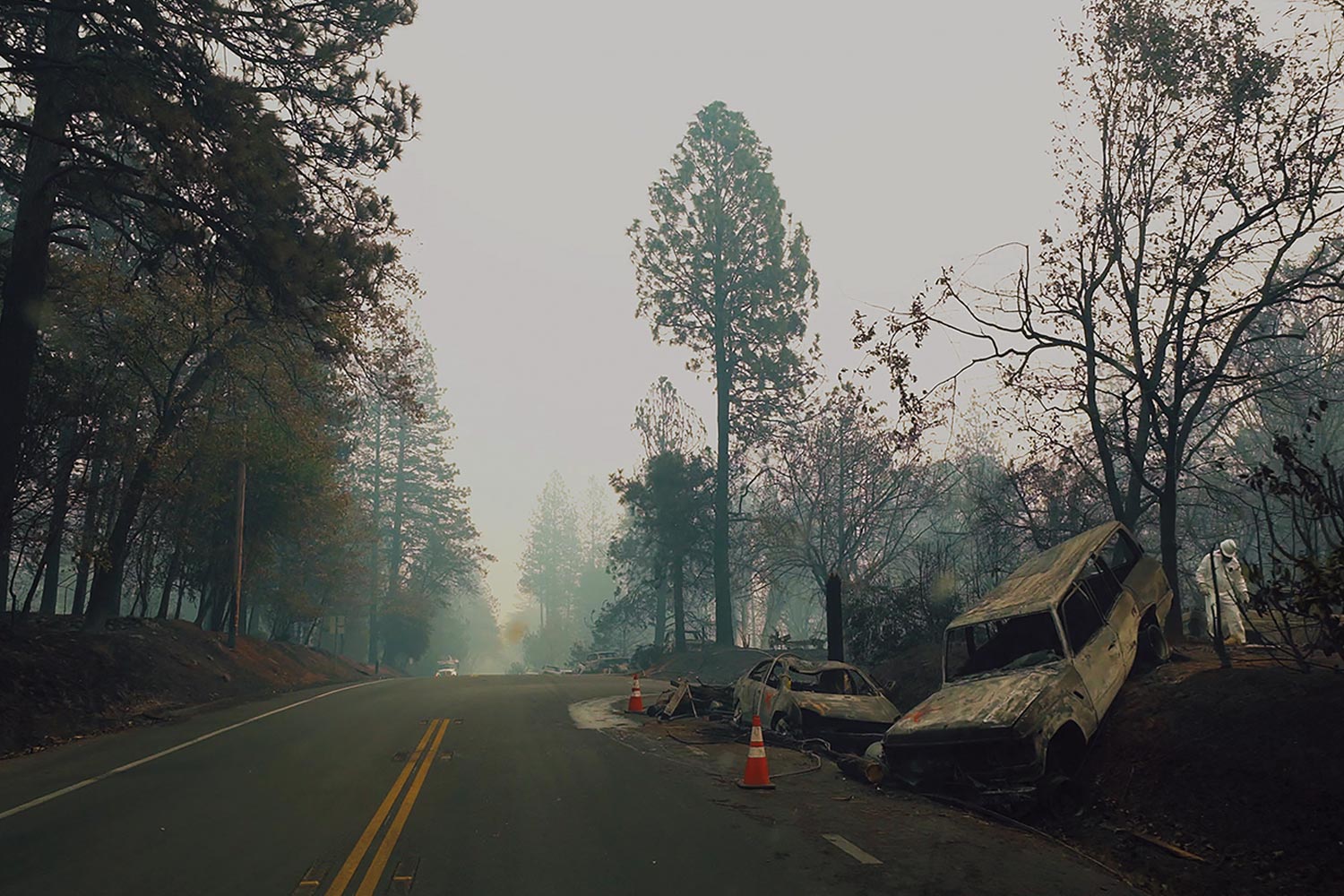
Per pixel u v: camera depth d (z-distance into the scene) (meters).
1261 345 24.28
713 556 53.12
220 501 33.84
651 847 8.71
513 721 19.30
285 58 20.98
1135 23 18.02
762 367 49.69
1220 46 17.61
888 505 39.94
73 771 13.52
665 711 19.95
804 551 41.31
